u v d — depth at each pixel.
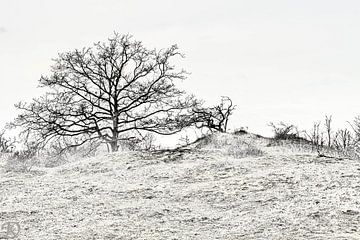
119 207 14.07
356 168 16.73
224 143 26.48
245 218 12.58
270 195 14.32
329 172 16.09
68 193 16.03
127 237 11.38
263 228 11.68
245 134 27.92
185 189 15.96
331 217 12.14
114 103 39.25
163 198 15.08
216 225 12.19
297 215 12.41
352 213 12.38
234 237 11.16
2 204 14.88
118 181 17.55
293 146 24.50
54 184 17.47
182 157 21.00
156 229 11.95
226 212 13.28
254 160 19.14
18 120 37.12
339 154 21.95
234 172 17.56
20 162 24.22
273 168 17.67
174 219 12.78
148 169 18.95
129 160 20.62
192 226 12.16
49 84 38.88
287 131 27.28
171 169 18.73
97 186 16.83
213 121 38.25
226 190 15.25
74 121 38.28
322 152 22.39
